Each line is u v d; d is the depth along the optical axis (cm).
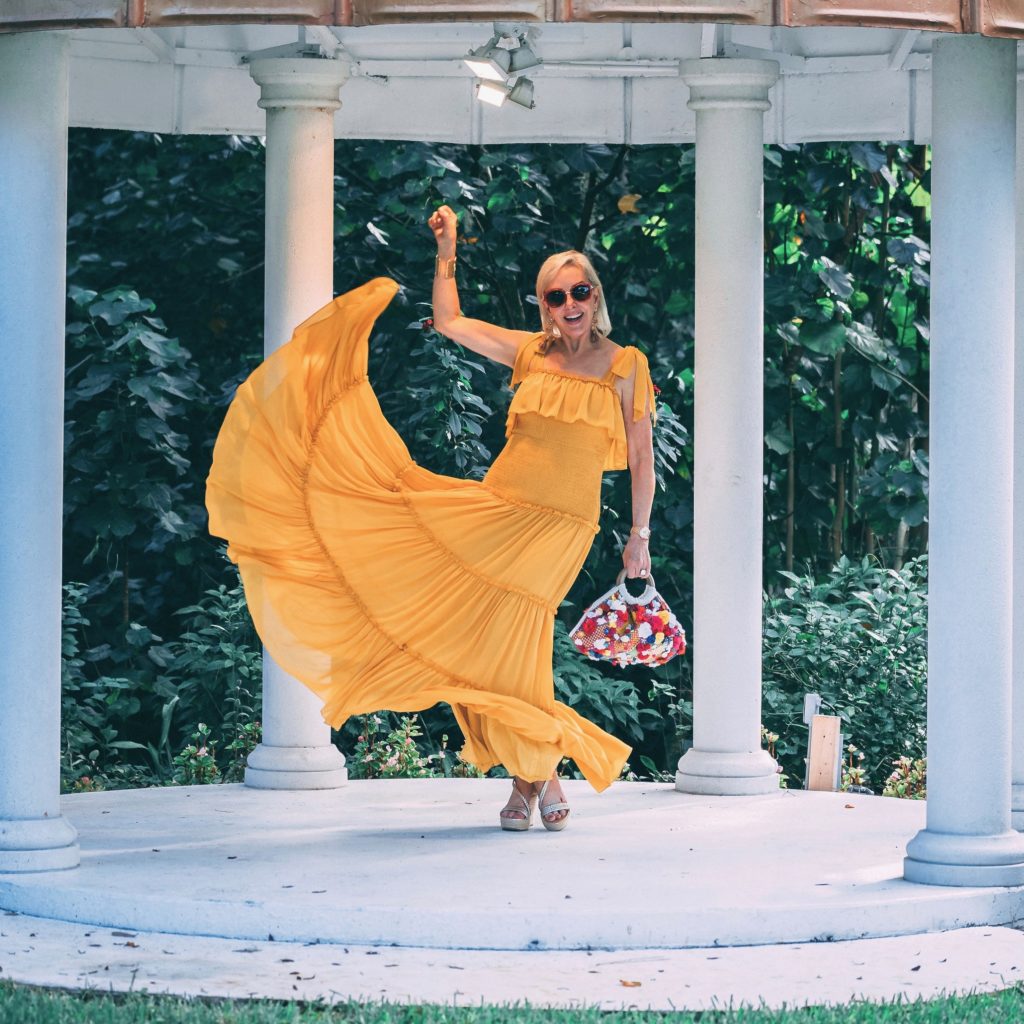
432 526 801
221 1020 533
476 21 616
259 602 796
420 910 641
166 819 838
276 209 929
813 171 1240
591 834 804
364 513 802
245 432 788
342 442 802
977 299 695
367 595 802
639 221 1295
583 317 790
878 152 1215
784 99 1015
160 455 1257
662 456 1187
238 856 743
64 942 640
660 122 1041
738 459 934
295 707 941
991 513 696
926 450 1362
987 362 695
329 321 787
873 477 1259
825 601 1240
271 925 647
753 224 935
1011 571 703
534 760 786
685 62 928
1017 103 782
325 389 798
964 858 691
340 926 644
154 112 997
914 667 1126
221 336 1356
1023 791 789
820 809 880
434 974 602
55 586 711
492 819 845
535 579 795
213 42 968
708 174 933
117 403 1223
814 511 1322
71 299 1277
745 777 928
